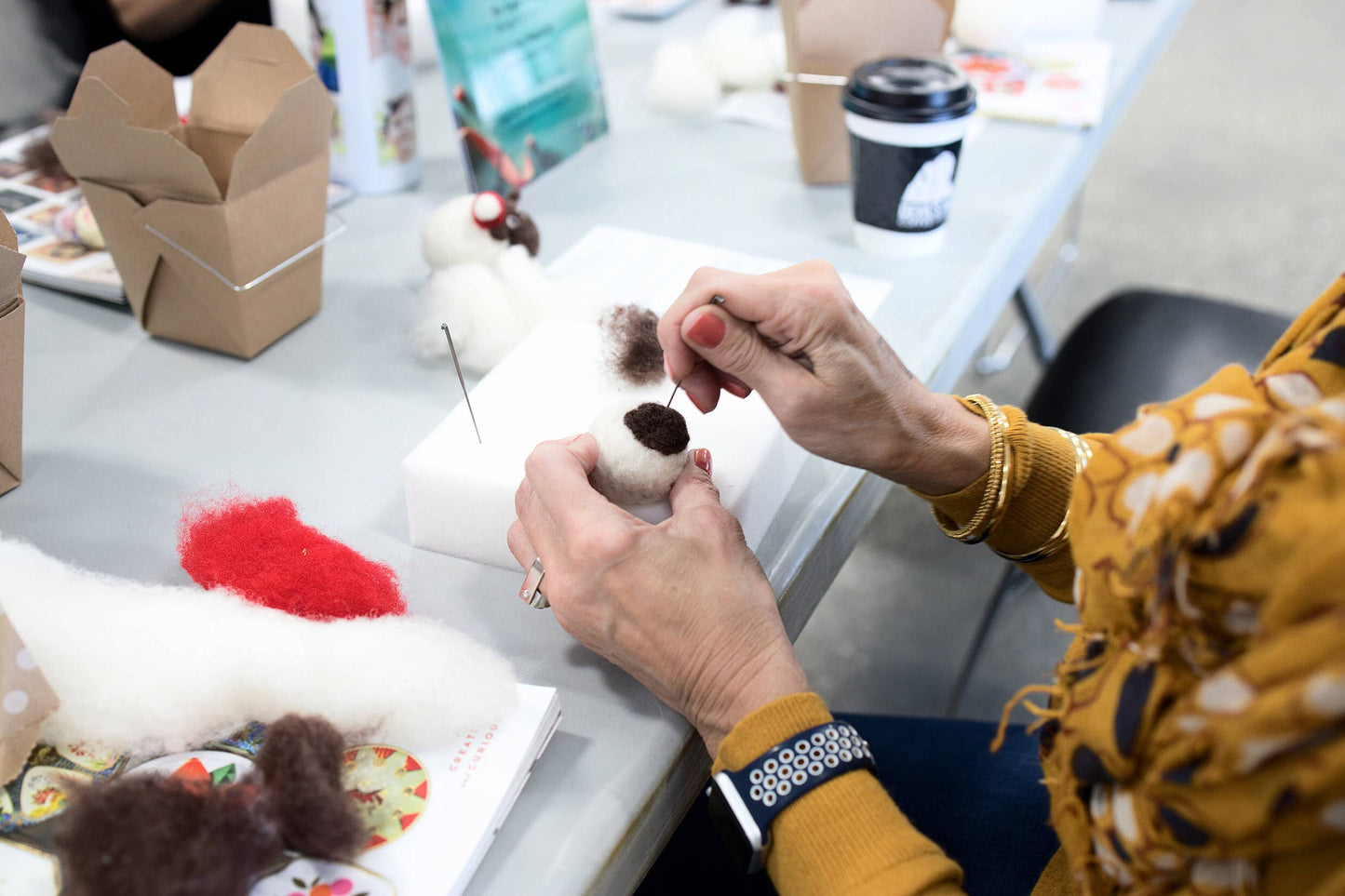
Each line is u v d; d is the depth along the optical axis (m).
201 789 0.46
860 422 0.59
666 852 0.71
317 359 0.75
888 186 0.81
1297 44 2.78
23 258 0.59
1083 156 1.02
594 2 1.24
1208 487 0.43
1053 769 0.51
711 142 1.01
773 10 1.23
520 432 0.63
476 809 0.49
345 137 0.91
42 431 0.69
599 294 0.75
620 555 0.53
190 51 0.97
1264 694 0.38
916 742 0.75
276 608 0.56
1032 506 0.64
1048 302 1.90
